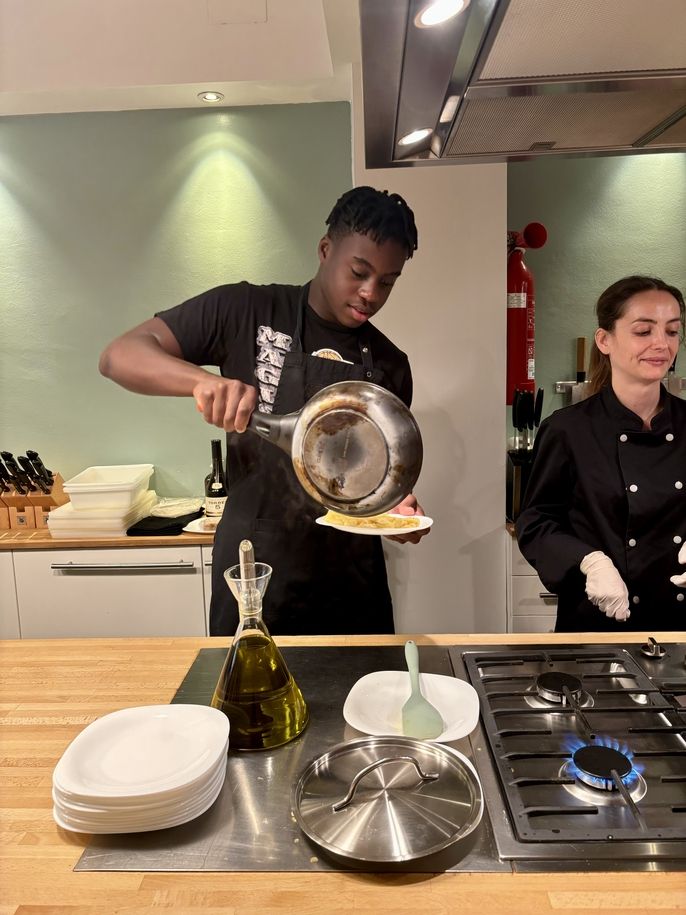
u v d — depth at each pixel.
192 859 0.77
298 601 2.02
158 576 2.50
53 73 2.46
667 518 1.75
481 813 0.78
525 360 2.44
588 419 1.81
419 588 2.45
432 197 2.25
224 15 2.40
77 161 2.73
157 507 2.70
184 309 2.02
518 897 0.71
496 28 0.72
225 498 2.60
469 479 2.39
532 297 2.44
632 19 0.70
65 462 2.91
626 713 1.04
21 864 0.77
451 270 2.29
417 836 0.77
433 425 2.37
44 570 2.52
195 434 2.87
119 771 0.86
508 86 0.89
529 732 0.96
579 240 2.64
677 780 0.86
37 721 1.06
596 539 1.81
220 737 0.90
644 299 1.74
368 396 1.08
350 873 0.75
